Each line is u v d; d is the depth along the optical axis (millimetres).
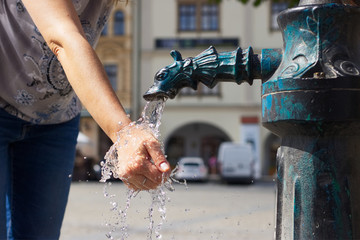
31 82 1672
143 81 28609
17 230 1852
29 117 1748
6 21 1604
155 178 1115
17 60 1644
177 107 28625
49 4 1281
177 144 31578
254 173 23391
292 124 1286
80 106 1963
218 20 28438
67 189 1914
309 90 1253
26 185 1837
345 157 1290
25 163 1836
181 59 1436
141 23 28719
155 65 28578
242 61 1377
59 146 1865
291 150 1329
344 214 1279
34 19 1291
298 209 1300
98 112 1181
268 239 5281
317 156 1289
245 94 28312
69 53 1219
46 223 1862
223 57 1392
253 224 6613
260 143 28031
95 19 1706
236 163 23203
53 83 1689
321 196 1283
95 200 11750
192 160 24047
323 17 1305
